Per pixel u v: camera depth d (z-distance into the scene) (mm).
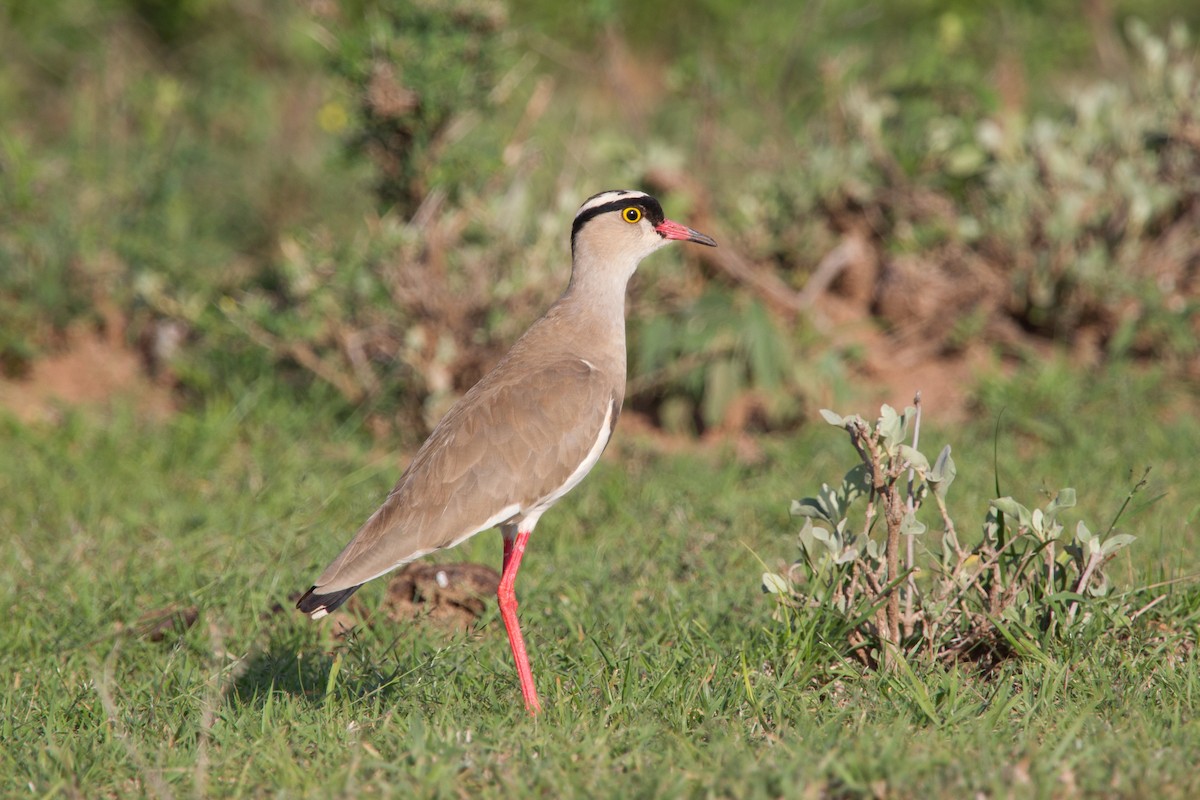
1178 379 14094
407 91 13469
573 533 11430
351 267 13898
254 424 13938
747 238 15422
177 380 15172
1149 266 14781
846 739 7043
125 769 7293
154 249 15977
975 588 8492
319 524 11203
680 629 9008
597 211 9461
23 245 15766
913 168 15766
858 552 8180
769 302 15047
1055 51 20641
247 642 9195
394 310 13844
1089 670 7957
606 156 15781
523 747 7227
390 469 12828
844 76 18156
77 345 15633
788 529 11227
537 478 8461
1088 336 14828
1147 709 7438
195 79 20344
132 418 14062
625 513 11570
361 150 14258
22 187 15805
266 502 12016
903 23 21766
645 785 6617
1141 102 15742
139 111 19047
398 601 9805
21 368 15141
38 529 11414
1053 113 18281
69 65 20500
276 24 20969
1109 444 12766
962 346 14852
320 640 9312
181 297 15141
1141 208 14555
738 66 19578
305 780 6957
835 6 21438
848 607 8297
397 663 8688
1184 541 10297
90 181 16844
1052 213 14953
